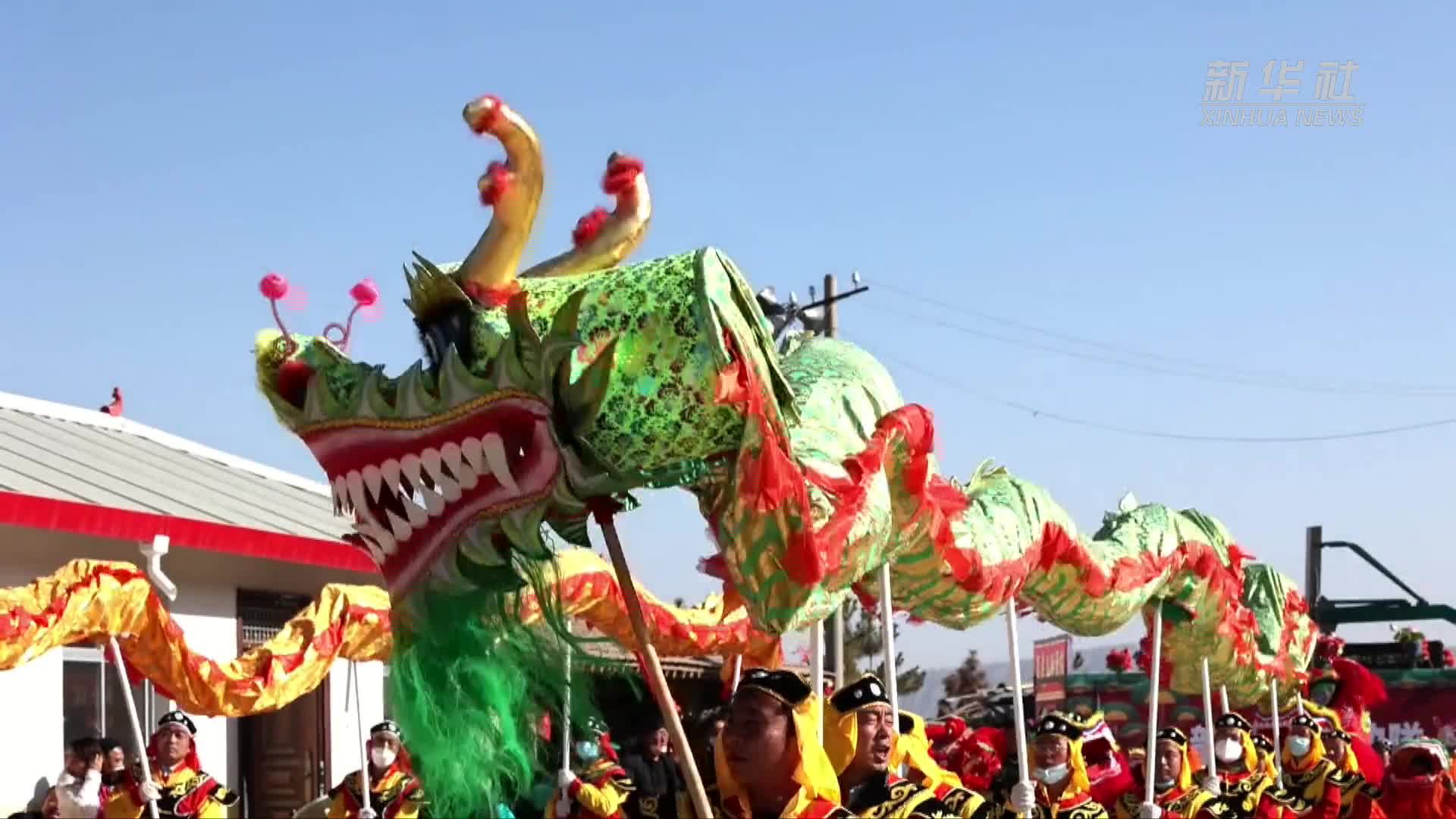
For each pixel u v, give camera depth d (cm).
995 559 646
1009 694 1717
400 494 403
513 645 396
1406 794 1020
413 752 395
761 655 854
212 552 1110
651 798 507
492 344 394
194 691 681
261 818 1195
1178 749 911
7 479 925
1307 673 1307
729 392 410
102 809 857
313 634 741
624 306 411
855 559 501
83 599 632
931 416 573
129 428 1330
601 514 399
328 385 410
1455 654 1623
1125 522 852
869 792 489
